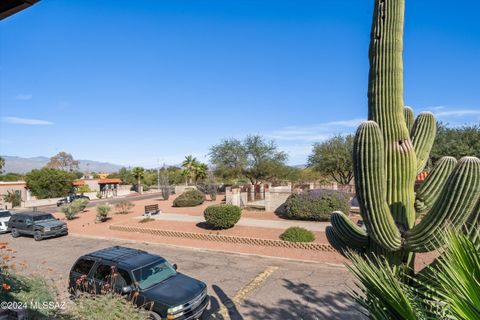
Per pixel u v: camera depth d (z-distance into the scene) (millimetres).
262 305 9461
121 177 76438
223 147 45781
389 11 4355
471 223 3732
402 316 2660
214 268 13102
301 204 21672
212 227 20141
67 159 118062
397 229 4125
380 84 4414
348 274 12070
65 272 12820
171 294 7926
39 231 19375
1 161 72625
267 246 16328
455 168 3697
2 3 2398
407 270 4273
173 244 17312
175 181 69625
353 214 23047
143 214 27812
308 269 12797
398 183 4340
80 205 28547
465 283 2350
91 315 6102
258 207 28094
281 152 45625
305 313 8891
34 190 45719
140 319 6441
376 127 4023
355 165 4184
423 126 4941
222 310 9164
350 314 8773
